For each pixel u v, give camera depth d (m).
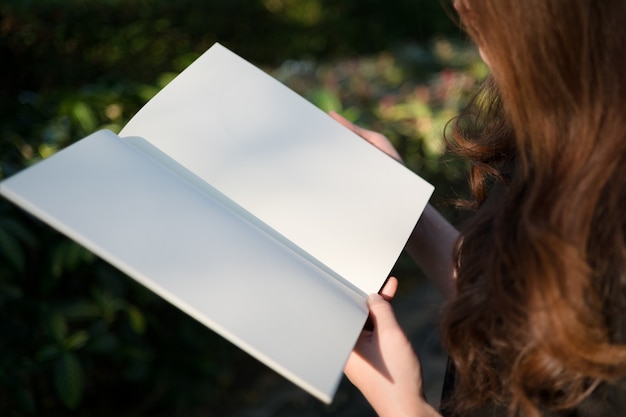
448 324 0.81
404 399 0.87
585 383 0.76
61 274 1.68
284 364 0.77
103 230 0.80
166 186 0.87
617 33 0.72
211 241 0.84
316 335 0.80
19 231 1.49
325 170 1.01
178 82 1.04
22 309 1.61
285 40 4.37
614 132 0.73
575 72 0.73
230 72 1.06
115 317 1.75
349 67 3.13
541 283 0.74
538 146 0.76
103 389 1.85
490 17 0.76
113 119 1.79
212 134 1.01
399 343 0.89
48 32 2.35
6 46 2.19
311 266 0.89
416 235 1.12
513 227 0.77
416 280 2.75
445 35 4.82
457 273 0.84
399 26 5.04
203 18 3.65
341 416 2.02
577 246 0.73
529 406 0.77
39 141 1.67
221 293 0.80
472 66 2.97
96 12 2.64
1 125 1.69
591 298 0.73
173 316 1.91
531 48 0.74
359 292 0.94
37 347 1.62
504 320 0.76
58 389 1.53
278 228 0.96
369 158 1.03
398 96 2.56
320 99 2.12
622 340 0.74
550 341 0.74
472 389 0.81
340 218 0.98
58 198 0.80
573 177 0.74
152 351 1.81
